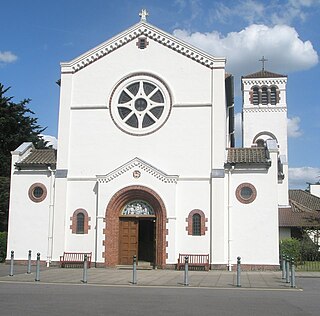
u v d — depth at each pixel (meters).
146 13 32.03
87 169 30.97
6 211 42.62
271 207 29.11
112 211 29.92
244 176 29.58
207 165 29.95
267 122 55.97
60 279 22.64
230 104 36.78
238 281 20.66
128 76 31.66
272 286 20.78
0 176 45.44
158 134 30.77
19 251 30.98
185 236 29.28
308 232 40.44
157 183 29.67
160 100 31.25
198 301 15.79
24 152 32.62
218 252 28.77
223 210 29.22
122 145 31.00
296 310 14.16
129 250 30.17
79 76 32.09
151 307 14.34
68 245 30.20
